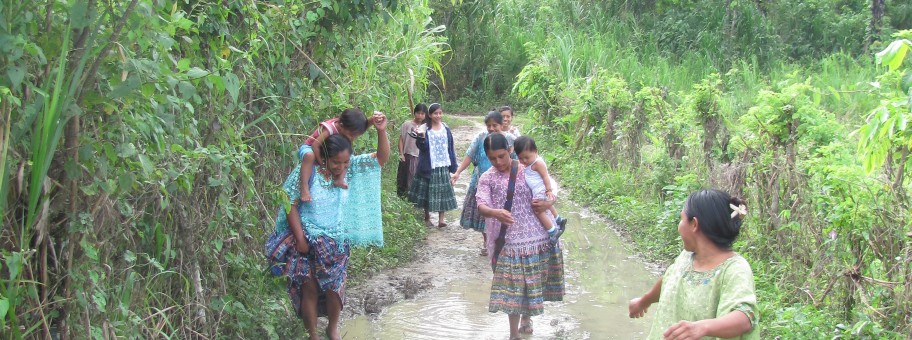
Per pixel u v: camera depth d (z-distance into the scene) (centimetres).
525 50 2214
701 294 305
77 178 331
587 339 576
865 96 1456
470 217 788
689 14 2345
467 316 625
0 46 279
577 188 1131
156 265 404
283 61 563
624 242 863
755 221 688
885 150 504
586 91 1269
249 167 567
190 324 451
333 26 644
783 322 537
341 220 525
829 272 566
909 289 486
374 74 854
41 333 333
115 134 337
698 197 310
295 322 569
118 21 318
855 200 543
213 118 464
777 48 2214
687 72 2017
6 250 312
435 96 2380
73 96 308
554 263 570
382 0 657
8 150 296
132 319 389
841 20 2297
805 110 643
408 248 809
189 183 394
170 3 362
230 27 513
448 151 909
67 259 340
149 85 323
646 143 1095
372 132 916
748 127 690
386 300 652
